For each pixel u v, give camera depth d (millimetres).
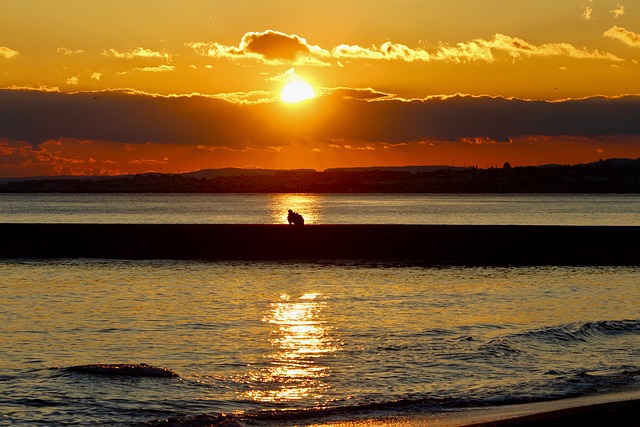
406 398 61156
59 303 106125
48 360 72625
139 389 63375
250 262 162000
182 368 70062
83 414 57438
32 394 61812
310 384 65188
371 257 169375
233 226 182750
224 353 75750
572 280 136625
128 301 108438
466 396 61594
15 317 94625
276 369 69812
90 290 119812
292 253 171125
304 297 113000
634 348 78250
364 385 64875
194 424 54594
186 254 171875
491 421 54344
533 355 75188
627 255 167500
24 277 136750
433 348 77812
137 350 77000
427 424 54625
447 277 139375
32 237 174750
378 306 104938
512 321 94625
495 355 74812
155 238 175000
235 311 100125
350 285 127438
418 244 172875
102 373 67062
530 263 162375
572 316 99375
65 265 156500
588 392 62406
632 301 112938
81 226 183375
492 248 172000
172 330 86875
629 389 63156
